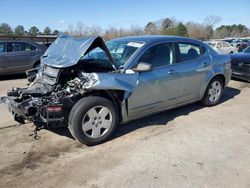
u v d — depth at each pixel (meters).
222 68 6.49
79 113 4.31
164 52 5.36
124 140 4.76
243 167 3.90
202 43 6.27
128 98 4.77
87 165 3.97
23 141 4.73
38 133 5.04
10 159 4.14
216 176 3.68
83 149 4.45
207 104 6.52
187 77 5.70
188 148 4.47
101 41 4.59
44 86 4.94
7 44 10.65
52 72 4.88
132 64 4.85
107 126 4.63
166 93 5.38
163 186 3.47
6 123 5.53
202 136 4.93
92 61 5.18
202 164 3.98
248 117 5.93
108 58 4.76
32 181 3.60
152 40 5.28
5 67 10.55
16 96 4.91
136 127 5.31
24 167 3.93
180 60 5.62
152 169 3.85
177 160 4.09
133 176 3.69
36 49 11.21
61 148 4.49
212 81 6.41
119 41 5.64
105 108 4.55
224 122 5.62
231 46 23.61
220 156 4.21
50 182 3.57
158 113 5.98
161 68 5.23
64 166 3.95
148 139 4.80
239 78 9.46
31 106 4.29
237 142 4.70
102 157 4.19
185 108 6.47
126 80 4.69
